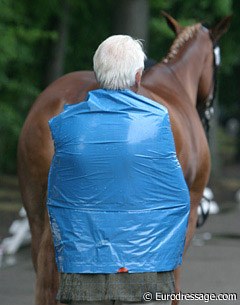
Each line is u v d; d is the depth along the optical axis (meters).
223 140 49.28
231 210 22.23
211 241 16.81
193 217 9.27
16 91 22.88
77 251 6.38
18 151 8.44
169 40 25.95
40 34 21.16
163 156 6.44
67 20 24.16
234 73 33.41
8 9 20.67
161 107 6.52
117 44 6.61
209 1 24.22
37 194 8.31
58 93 8.25
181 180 6.49
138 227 6.39
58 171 6.48
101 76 6.60
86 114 6.48
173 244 6.45
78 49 25.77
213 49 10.00
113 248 6.37
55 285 7.29
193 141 8.82
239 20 27.17
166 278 6.48
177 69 9.54
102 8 24.81
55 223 6.49
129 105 6.48
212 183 28.33
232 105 34.47
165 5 23.30
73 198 6.43
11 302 11.44
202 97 10.02
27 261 14.26
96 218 6.39
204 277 13.20
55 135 6.51
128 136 6.41
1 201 21.72
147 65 9.45
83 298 6.37
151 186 6.42
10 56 20.81
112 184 6.39
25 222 14.97
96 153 6.40
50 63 24.48
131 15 21.72
